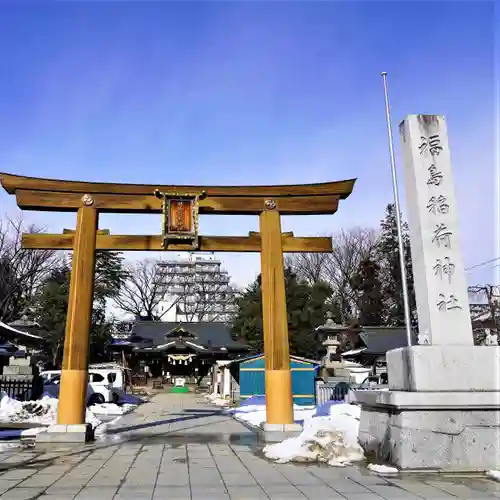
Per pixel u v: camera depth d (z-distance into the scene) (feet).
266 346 41.65
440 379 27.73
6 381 64.44
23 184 42.34
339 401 58.80
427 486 22.80
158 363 167.43
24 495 20.98
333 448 30.01
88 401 79.87
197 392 138.51
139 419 59.00
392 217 149.28
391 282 143.43
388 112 36.81
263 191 44.93
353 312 151.64
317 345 119.85
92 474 25.62
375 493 21.39
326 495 21.02
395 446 27.07
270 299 42.65
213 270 245.04
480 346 28.63
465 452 26.43
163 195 43.24
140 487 22.50
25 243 41.88
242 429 47.67
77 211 43.14
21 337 75.77
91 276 41.45
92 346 137.49
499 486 22.82
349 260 154.30
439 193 31.53
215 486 22.75
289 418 39.70
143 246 43.19
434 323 29.32
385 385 63.57
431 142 32.48
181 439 40.09
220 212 44.78
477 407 26.94
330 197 45.32
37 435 37.17
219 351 156.25
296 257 158.61
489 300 115.55
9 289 125.39
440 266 30.30
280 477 24.81
